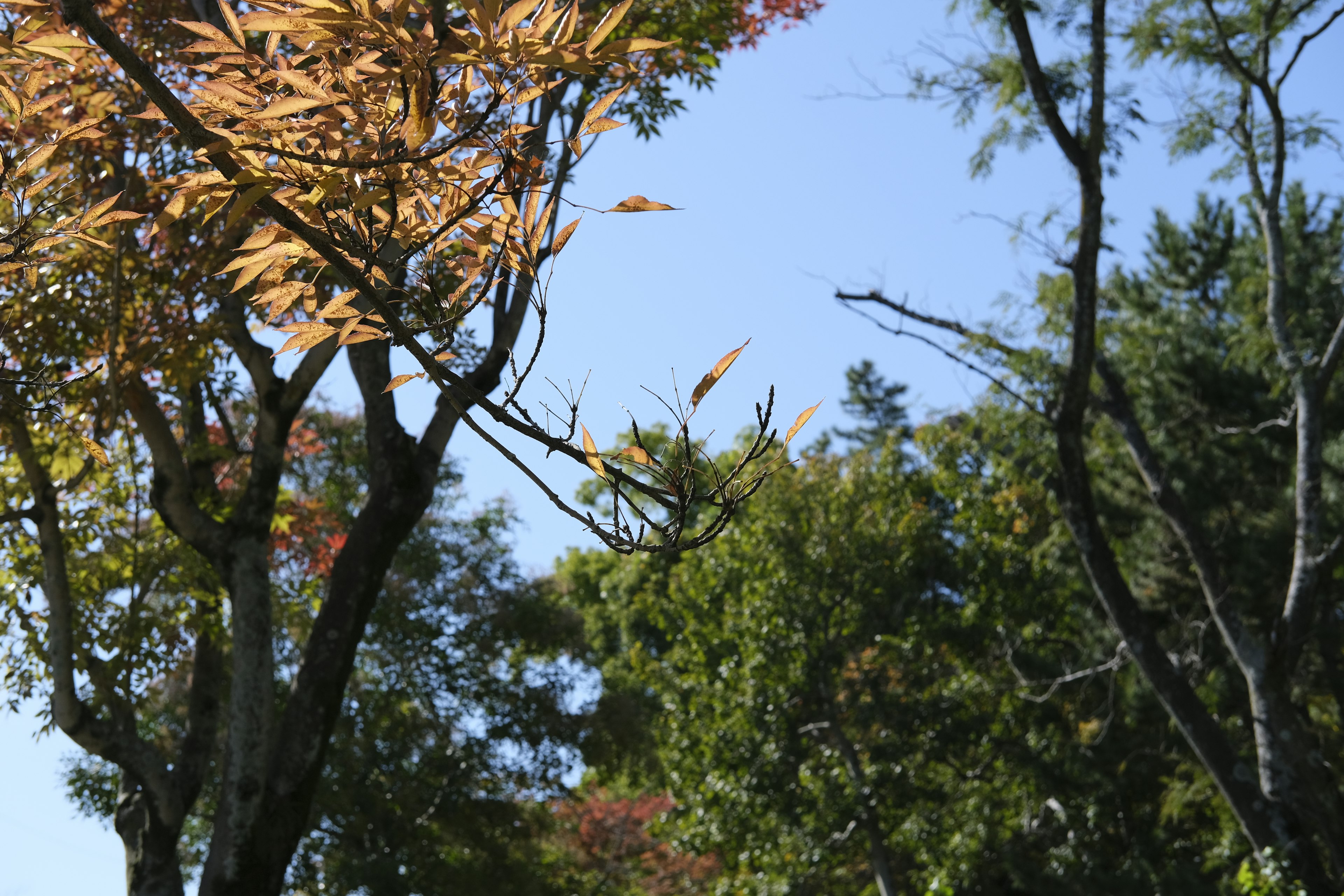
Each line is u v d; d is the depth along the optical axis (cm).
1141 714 1560
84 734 829
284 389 819
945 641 1756
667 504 194
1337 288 1528
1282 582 1429
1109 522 1695
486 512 2025
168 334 751
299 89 194
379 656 1841
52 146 220
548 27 185
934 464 1861
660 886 2556
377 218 223
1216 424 1600
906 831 1653
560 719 1933
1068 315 1150
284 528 1160
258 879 747
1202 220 1723
